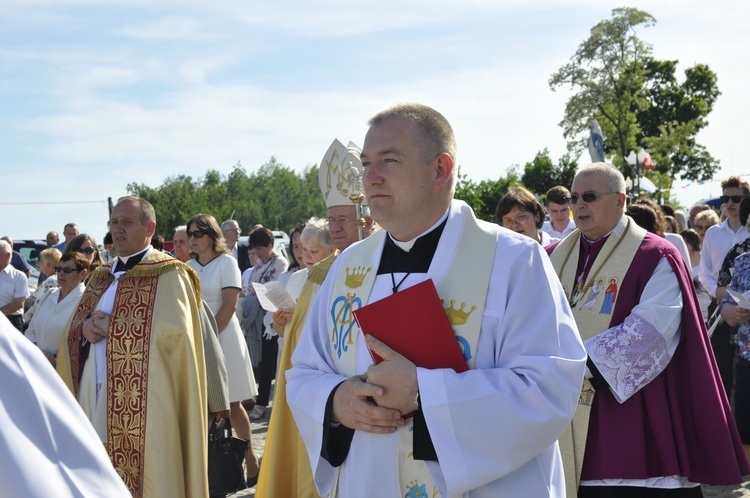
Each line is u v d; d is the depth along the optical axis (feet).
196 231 22.54
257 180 301.63
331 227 15.12
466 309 8.32
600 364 12.38
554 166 112.27
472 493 7.93
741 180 24.18
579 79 136.87
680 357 13.03
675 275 13.03
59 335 22.56
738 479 12.60
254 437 26.05
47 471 3.92
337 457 8.61
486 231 8.68
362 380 8.34
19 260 46.37
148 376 17.07
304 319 14.43
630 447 12.45
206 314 19.11
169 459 16.88
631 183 63.57
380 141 8.39
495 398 7.70
